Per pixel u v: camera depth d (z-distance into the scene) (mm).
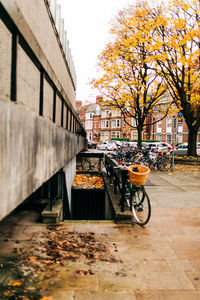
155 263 3512
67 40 7434
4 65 1896
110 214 6871
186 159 16219
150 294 2799
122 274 3195
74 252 3771
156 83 18797
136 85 17688
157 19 13805
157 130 47969
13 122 1701
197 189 8680
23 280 2984
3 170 1540
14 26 1879
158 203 6773
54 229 4727
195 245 4137
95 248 3938
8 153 1616
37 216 5492
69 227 4863
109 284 2967
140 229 4836
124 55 16516
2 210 1549
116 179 7207
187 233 4660
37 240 4191
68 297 2697
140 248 3990
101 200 9328
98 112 68875
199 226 5047
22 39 2119
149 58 14211
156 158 13812
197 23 13773
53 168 3367
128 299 2703
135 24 15352
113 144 39781
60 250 3820
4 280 2969
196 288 2934
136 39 14477
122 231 4711
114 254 3756
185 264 3498
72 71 9117
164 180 10484
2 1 1529
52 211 5102
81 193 9266
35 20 3199
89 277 3100
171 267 3408
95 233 4582
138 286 2943
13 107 1693
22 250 3795
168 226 5020
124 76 17516
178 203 6801
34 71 2969
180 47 13695
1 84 1838
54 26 4785
